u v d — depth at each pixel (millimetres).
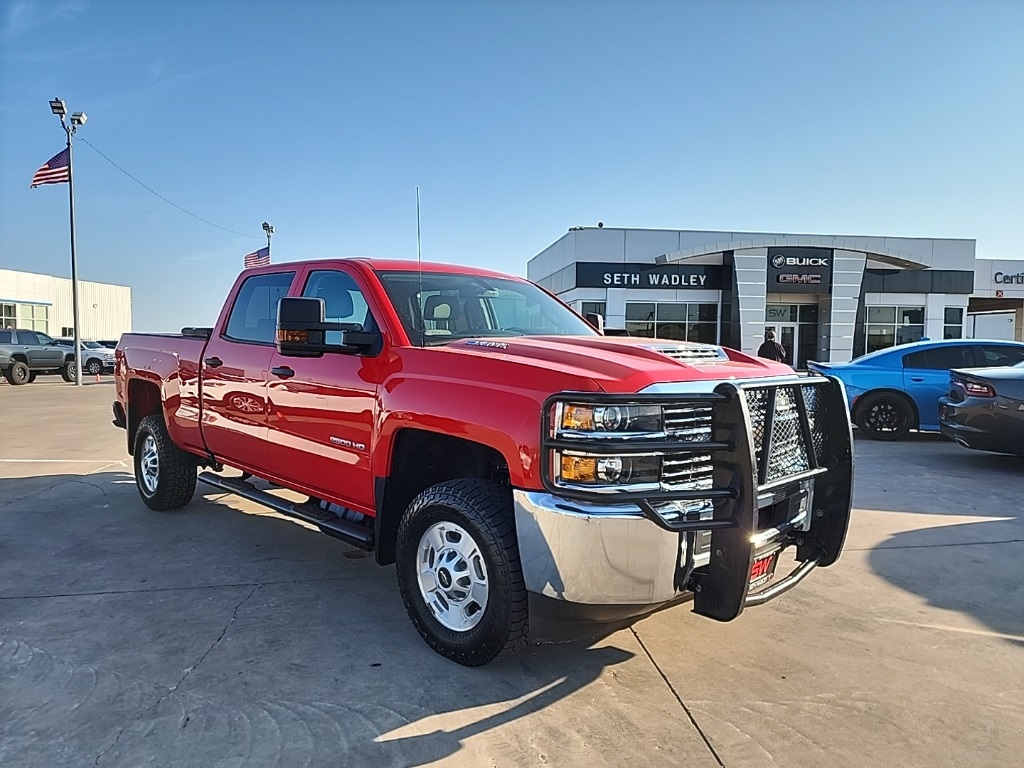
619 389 2840
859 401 10516
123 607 4051
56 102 23172
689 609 4121
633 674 3316
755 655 3529
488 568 3152
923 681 3271
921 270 28531
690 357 3371
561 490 2836
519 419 2998
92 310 53562
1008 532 5625
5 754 2617
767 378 3246
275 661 3396
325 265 4414
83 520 5930
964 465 8500
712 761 2635
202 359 5273
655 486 2836
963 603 4207
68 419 13828
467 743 2734
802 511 3412
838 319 27062
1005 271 34250
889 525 5812
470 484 3352
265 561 4906
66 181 23875
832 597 4297
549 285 32156
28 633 3686
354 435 3855
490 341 3662
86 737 2738
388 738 2760
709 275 27703
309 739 2744
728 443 2859
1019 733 2848
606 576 2814
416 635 3713
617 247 27625
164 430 5961
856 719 2939
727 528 2852
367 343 3793
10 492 6965
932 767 2615
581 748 2711
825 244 27156
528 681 3232
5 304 43438
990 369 8133
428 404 3373
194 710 2943
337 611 4031
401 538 3564
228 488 5094
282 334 3809
